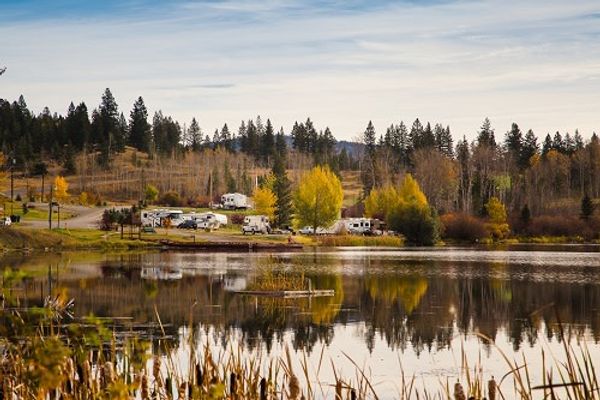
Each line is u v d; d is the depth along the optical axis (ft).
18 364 21.75
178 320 87.97
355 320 90.33
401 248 279.28
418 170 459.73
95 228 281.33
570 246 292.20
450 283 136.56
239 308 100.12
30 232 236.43
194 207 435.12
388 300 111.14
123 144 615.16
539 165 468.75
